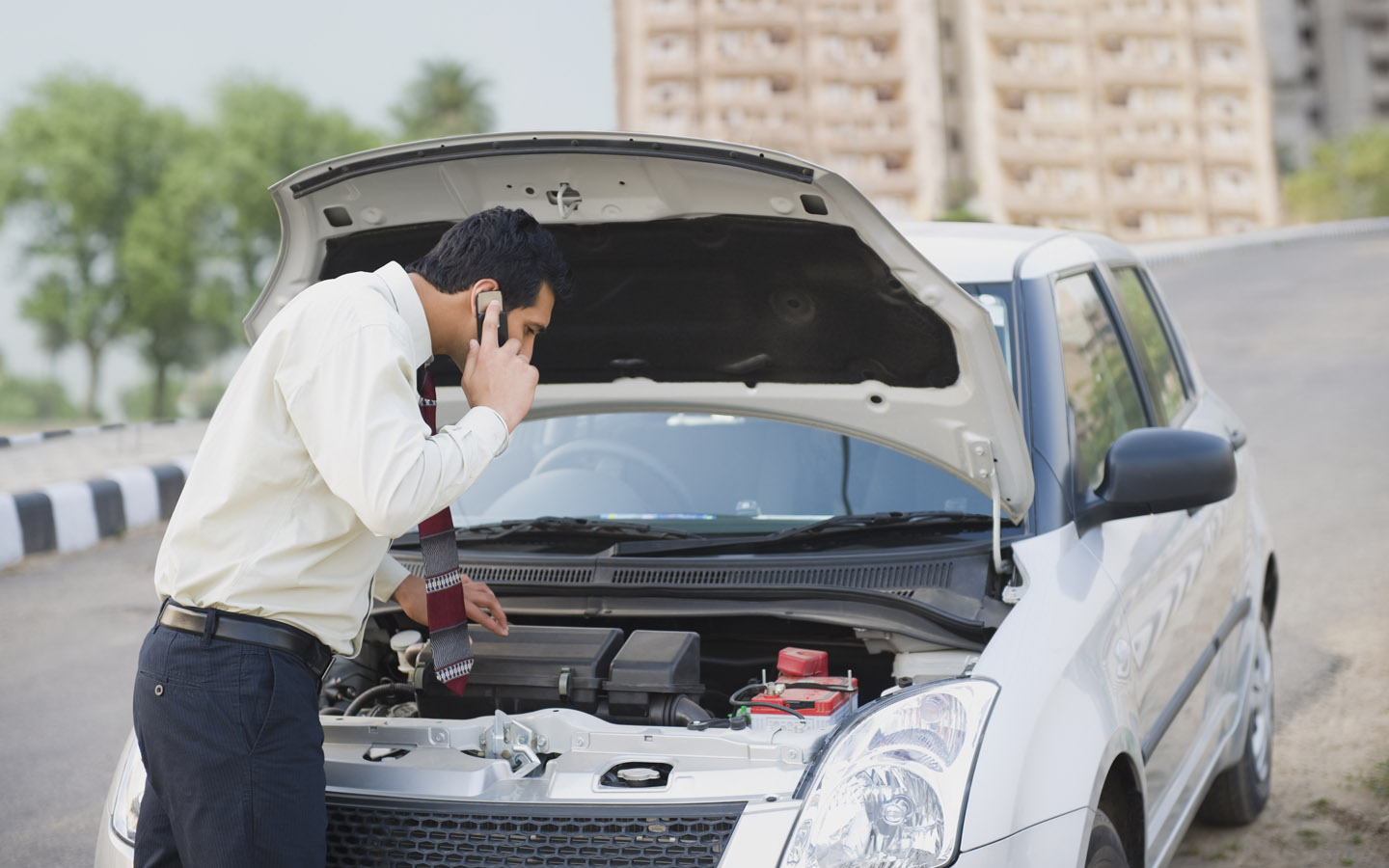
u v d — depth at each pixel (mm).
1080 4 122125
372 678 2895
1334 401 12734
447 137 2441
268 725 1999
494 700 2477
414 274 2150
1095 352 3357
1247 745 3914
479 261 2096
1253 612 3980
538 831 2088
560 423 3373
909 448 2785
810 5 117312
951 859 1938
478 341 2150
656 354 2945
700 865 2014
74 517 9156
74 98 77938
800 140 117125
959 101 120562
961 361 2506
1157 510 2783
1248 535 4055
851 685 2375
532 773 2207
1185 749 3139
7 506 8617
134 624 7035
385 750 2291
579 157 2443
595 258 2717
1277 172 129125
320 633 2068
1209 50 124000
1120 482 2752
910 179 117500
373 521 1922
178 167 76562
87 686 5941
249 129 78188
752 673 2852
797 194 2357
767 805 2012
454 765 2193
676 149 2375
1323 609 6180
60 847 4195
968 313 2402
